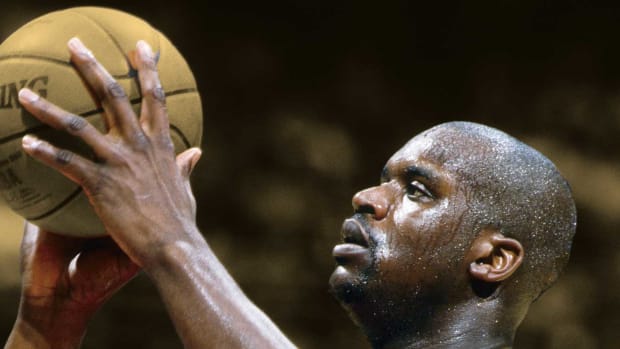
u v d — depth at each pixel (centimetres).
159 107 528
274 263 2212
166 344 1961
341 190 2373
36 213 550
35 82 524
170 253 512
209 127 2462
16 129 526
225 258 2209
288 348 511
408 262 572
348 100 2530
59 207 542
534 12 2561
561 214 595
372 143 2481
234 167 2386
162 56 557
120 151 516
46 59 530
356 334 2086
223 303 509
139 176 518
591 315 2103
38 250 652
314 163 2408
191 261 513
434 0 2600
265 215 2292
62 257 649
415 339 573
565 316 2094
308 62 2572
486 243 573
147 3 2541
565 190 603
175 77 559
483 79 2545
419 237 572
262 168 2397
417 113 2531
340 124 2500
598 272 2164
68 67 525
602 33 2525
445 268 570
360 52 2589
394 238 575
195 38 2552
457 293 572
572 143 2402
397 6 2611
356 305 581
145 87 529
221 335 505
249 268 2203
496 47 2567
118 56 538
